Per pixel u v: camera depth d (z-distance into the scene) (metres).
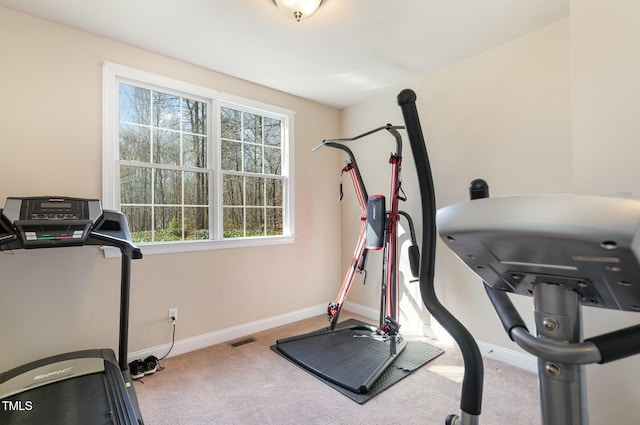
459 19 2.17
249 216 3.22
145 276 2.52
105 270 2.33
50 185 2.14
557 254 0.49
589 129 1.34
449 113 2.85
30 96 2.08
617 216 0.39
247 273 3.12
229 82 3.02
